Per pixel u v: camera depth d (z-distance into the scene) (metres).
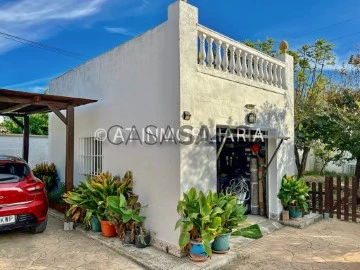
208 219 4.44
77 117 8.34
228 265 4.70
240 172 7.97
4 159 5.88
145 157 5.68
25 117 10.04
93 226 6.15
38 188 5.86
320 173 15.55
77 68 8.43
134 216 5.23
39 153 12.16
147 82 5.70
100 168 7.44
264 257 5.04
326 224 7.24
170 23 5.18
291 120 8.06
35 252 5.13
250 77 6.72
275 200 7.30
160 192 5.27
